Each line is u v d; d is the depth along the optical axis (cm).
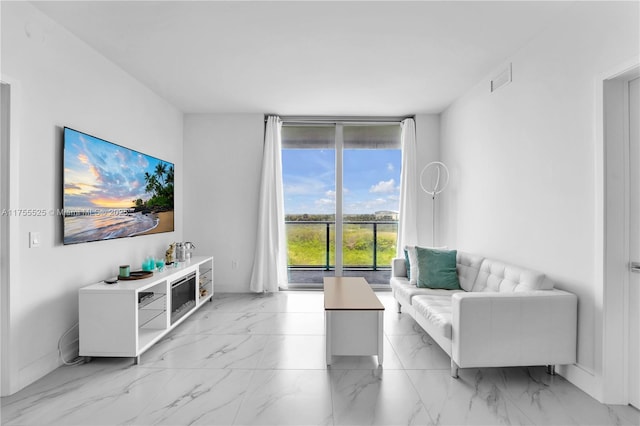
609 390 227
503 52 329
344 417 212
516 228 326
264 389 245
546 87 285
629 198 228
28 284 252
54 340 275
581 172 247
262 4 256
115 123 355
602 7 228
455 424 205
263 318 405
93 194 312
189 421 208
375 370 275
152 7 259
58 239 278
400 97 456
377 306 282
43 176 263
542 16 269
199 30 292
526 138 312
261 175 521
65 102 286
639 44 204
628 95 228
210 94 444
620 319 227
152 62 351
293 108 501
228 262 527
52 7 257
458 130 460
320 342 333
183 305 387
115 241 351
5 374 236
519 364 249
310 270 556
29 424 205
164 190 449
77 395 237
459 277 391
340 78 393
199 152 526
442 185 521
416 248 407
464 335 247
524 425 204
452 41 309
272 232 525
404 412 217
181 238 516
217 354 305
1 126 235
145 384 252
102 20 275
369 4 256
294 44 316
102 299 280
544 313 249
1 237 235
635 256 226
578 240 250
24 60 248
